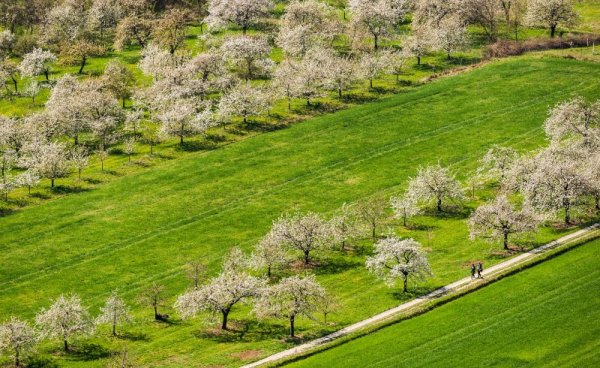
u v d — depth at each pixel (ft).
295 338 456.45
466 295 475.72
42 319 478.59
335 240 560.20
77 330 475.72
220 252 577.43
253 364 426.10
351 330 455.63
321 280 525.34
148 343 468.75
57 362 458.09
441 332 437.17
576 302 450.71
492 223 544.62
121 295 529.45
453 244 556.92
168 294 527.40
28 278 559.79
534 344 414.00
